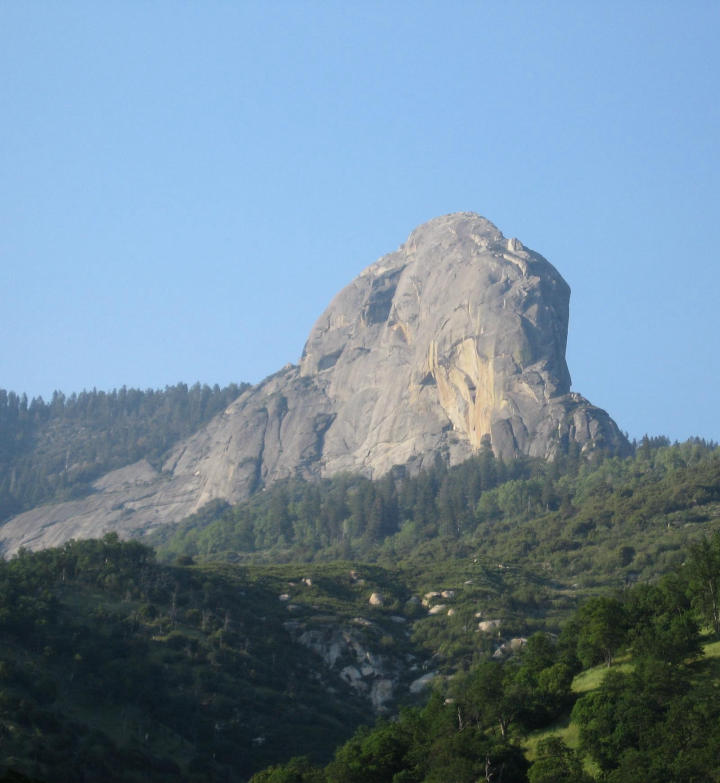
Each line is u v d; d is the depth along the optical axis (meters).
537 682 157.12
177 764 172.25
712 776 123.50
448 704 162.25
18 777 79.88
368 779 149.88
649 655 149.12
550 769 133.75
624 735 135.62
